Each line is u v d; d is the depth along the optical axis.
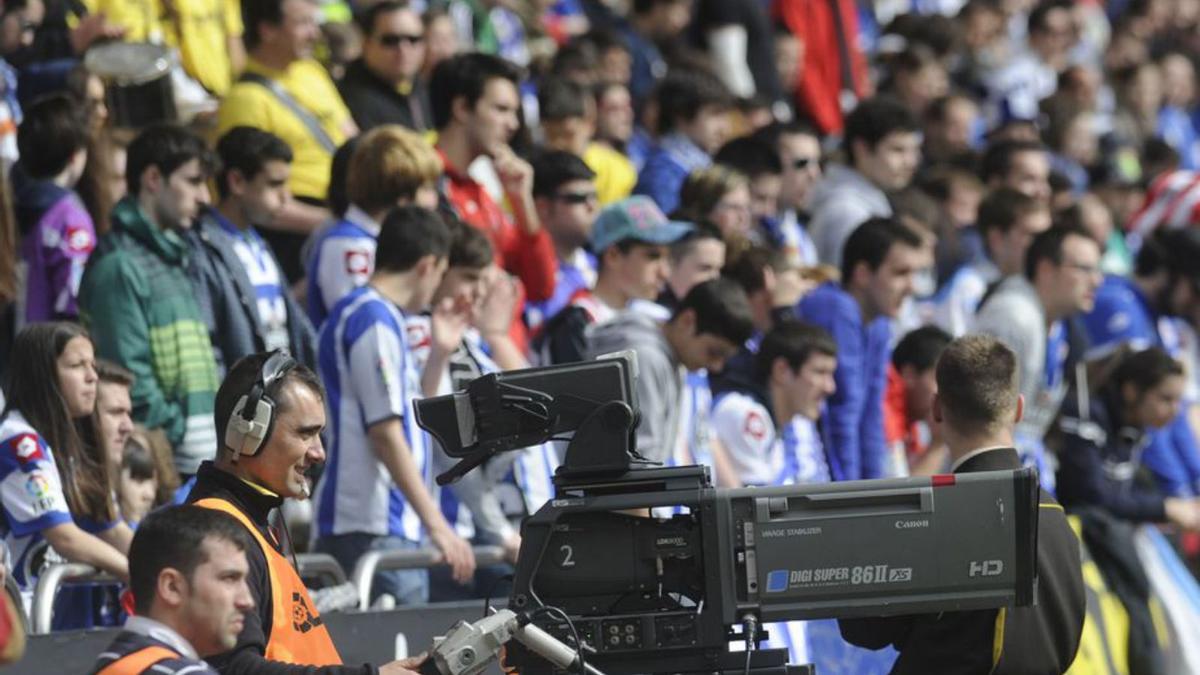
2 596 12.60
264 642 16.05
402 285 23.28
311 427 16.81
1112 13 62.72
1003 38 52.62
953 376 18.59
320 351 23.12
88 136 25.97
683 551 16.14
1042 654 17.91
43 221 25.56
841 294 29.08
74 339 20.89
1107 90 55.41
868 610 16.16
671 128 34.47
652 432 24.14
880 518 16.14
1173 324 37.78
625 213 26.52
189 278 23.97
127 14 31.45
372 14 31.16
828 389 27.16
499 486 24.77
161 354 23.44
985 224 35.12
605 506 16.06
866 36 55.31
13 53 29.30
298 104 29.47
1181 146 56.34
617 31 42.84
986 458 18.34
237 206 24.97
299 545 25.44
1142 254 37.88
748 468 26.42
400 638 20.62
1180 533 32.00
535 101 37.91
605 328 24.59
